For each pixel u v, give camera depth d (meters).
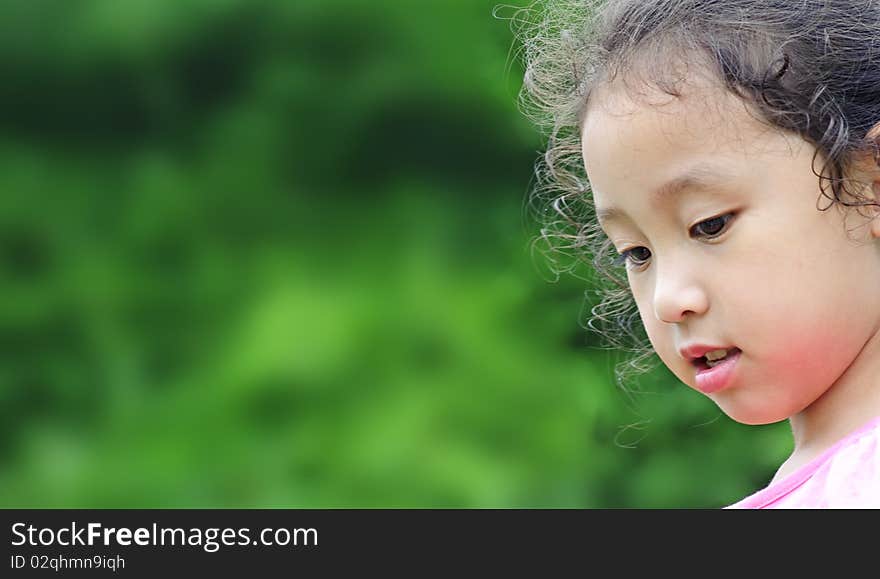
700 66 4.22
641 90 4.26
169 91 13.09
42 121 13.37
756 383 4.10
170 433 12.46
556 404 11.57
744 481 9.93
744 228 4.05
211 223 12.98
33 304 13.32
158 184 13.12
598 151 4.36
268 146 12.88
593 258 6.32
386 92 12.55
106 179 13.28
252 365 12.15
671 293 4.13
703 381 4.16
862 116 4.18
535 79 5.75
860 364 4.10
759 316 4.02
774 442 9.88
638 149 4.22
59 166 13.44
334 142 12.75
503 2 12.12
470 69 12.30
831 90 4.16
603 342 9.92
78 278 13.19
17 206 13.49
